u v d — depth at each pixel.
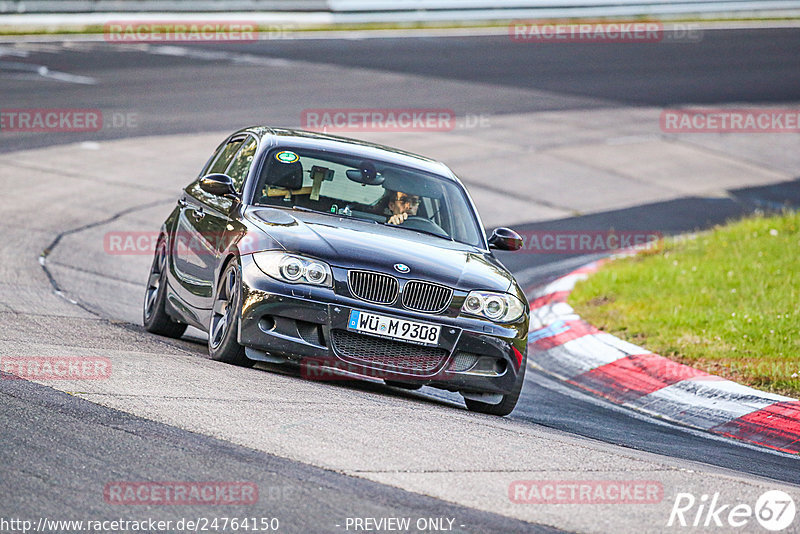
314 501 15.45
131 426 18.34
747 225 56.66
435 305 24.47
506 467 18.48
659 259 50.44
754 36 147.12
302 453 17.78
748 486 19.00
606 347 35.66
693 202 72.69
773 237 52.59
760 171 84.00
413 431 20.38
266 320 24.03
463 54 120.38
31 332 26.81
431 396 28.27
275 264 24.05
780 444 27.11
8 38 107.19
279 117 82.69
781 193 77.38
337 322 23.80
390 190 28.11
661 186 76.69
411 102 93.75
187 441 17.78
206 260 27.36
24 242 44.69
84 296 36.34
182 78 94.19
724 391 30.05
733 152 88.69
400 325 24.05
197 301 27.55
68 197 56.00
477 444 20.02
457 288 24.67
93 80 89.50
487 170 75.44
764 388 30.48
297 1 132.75
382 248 25.00
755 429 27.97
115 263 44.34
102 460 16.45
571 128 91.25
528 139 86.00
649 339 36.09
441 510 15.60
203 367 24.05
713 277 44.09
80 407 19.20
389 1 139.88
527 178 74.56
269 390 22.33
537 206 67.75
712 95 108.31
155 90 88.12
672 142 90.00
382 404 22.89
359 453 18.19
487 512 15.75
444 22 143.38
